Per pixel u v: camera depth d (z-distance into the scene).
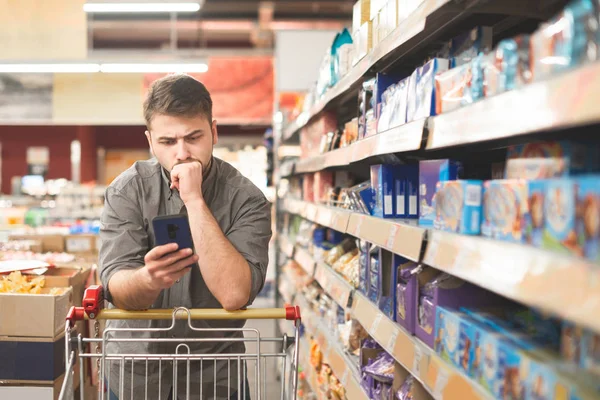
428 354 1.52
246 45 14.77
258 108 9.35
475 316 1.36
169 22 12.59
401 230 1.72
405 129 1.70
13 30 8.58
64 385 1.73
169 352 2.03
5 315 2.47
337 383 2.93
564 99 0.88
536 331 1.20
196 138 1.84
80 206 8.91
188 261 1.66
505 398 1.11
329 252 3.37
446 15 1.72
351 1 12.05
